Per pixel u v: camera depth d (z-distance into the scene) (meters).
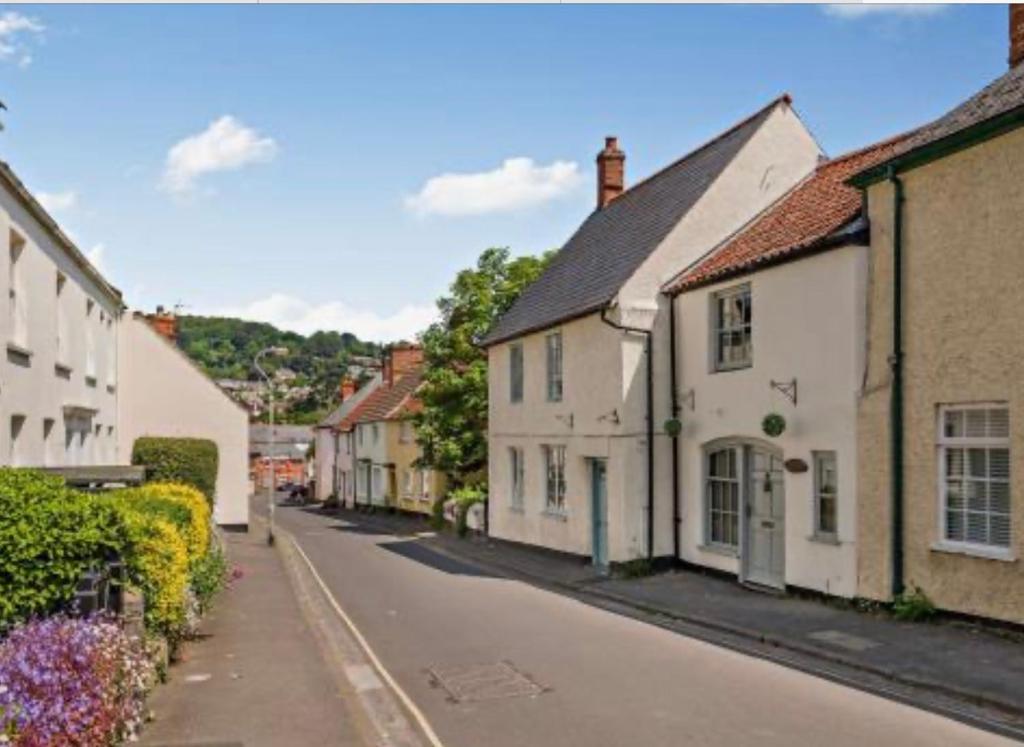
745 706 9.17
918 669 10.16
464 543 28.30
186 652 11.46
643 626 13.80
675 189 21.92
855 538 13.81
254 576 20.08
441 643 12.84
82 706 6.41
